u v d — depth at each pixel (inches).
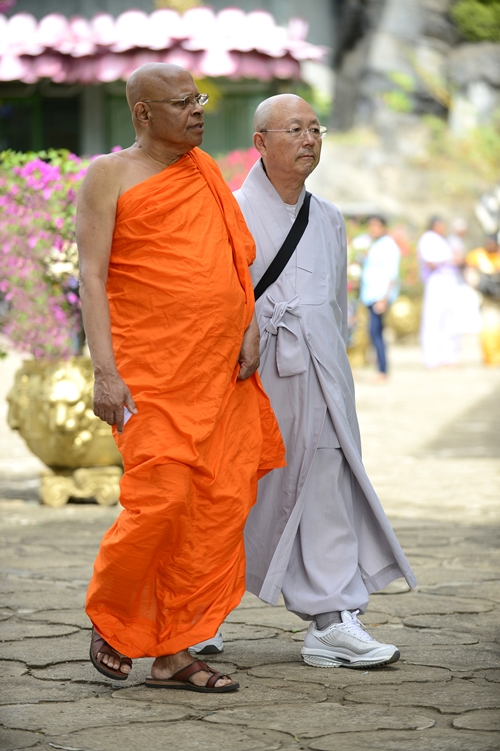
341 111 2704.2
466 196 2524.6
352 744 267.6
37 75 1480.1
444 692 309.1
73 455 608.7
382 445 856.3
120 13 1569.9
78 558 481.7
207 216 315.3
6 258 609.0
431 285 1534.2
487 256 1640.0
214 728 281.3
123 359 311.7
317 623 340.8
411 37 2709.2
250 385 329.7
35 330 611.8
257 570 352.5
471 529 542.9
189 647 343.9
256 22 1475.1
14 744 269.3
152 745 268.5
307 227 354.3
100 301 308.2
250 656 350.6
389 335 2146.9
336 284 362.3
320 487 346.0
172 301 306.7
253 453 323.3
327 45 2691.9
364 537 356.5
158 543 303.6
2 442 896.3
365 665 332.5
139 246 310.5
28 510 604.1
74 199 602.2
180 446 304.8
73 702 304.2
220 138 1579.7
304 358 345.7
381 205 2456.9
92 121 1708.9
